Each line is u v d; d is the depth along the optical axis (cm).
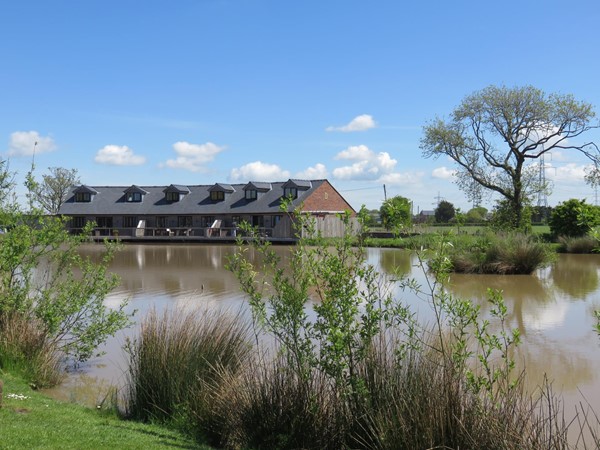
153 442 621
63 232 1090
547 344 1135
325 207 5728
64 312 1013
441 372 575
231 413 670
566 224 4019
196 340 788
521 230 3350
